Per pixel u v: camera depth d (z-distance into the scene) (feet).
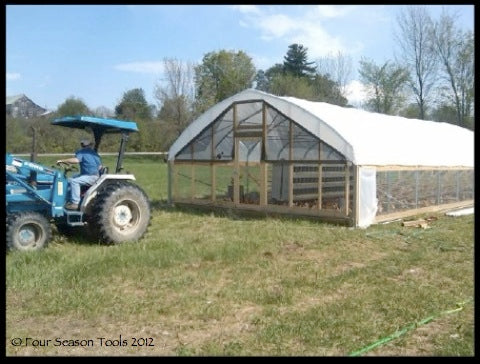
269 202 45.91
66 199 31.04
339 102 166.91
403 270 25.20
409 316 18.24
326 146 40.81
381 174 41.75
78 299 19.71
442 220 43.09
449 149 53.21
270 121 44.52
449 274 24.31
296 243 31.32
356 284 22.52
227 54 175.52
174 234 34.73
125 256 26.35
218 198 48.57
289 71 205.98
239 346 15.52
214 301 19.89
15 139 112.78
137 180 85.87
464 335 16.53
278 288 21.68
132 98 191.93
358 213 38.73
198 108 160.15
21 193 29.14
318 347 15.55
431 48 138.31
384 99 146.92
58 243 31.07
